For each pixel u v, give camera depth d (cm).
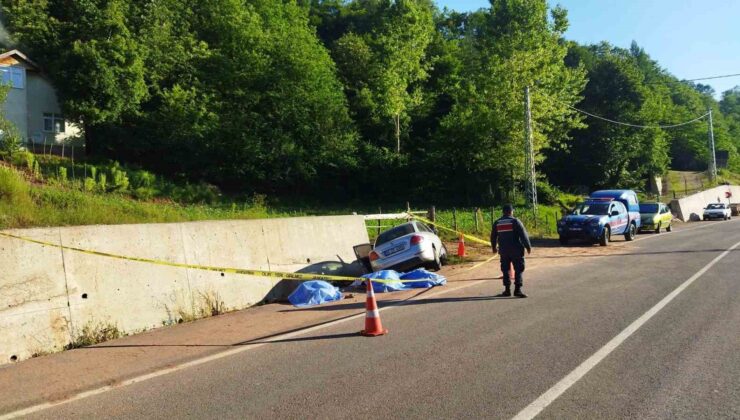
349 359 601
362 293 1119
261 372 567
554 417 416
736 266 1303
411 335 704
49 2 3572
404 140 5222
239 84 4238
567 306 863
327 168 4466
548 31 4497
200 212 2203
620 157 5334
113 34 3491
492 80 4156
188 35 4409
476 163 4338
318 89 4412
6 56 3331
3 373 603
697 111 9312
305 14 5162
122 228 836
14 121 3397
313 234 1287
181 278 905
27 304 685
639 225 2531
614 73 5325
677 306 839
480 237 2284
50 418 457
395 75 4347
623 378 506
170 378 561
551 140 4503
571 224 2097
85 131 3591
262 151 4041
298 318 870
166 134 3747
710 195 5509
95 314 758
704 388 475
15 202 988
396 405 451
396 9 4369
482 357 586
